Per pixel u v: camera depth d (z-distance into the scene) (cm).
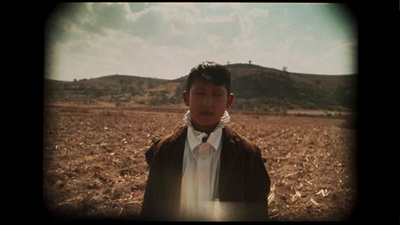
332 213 392
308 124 2522
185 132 229
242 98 7050
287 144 1159
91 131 1391
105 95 5988
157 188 230
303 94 7550
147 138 1180
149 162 242
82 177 562
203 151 223
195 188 224
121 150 879
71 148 866
